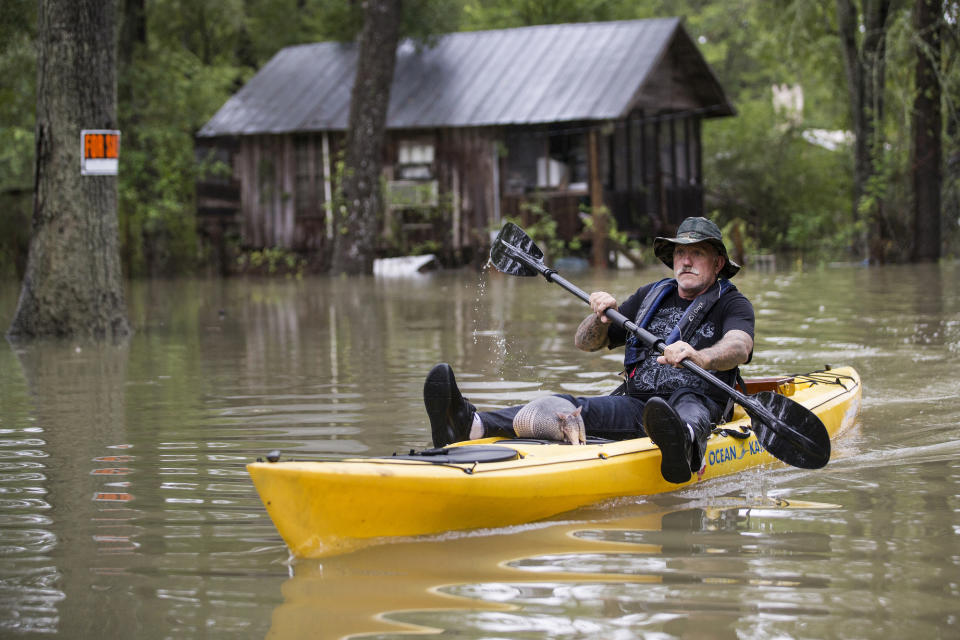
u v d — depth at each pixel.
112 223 17.95
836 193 54.28
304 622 4.62
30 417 9.88
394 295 27.39
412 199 41.19
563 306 22.61
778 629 4.47
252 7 52.56
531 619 4.62
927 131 37.12
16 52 29.72
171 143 42.44
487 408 9.98
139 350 15.64
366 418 9.63
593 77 39.28
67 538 5.94
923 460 7.79
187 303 26.22
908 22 36.59
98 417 9.84
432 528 5.93
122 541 5.88
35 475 7.47
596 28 42.34
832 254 47.00
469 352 14.55
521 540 5.85
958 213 42.19
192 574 5.30
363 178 37.97
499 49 42.91
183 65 45.00
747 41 64.81
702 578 5.14
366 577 5.22
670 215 45.56
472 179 41.03
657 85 42.25
